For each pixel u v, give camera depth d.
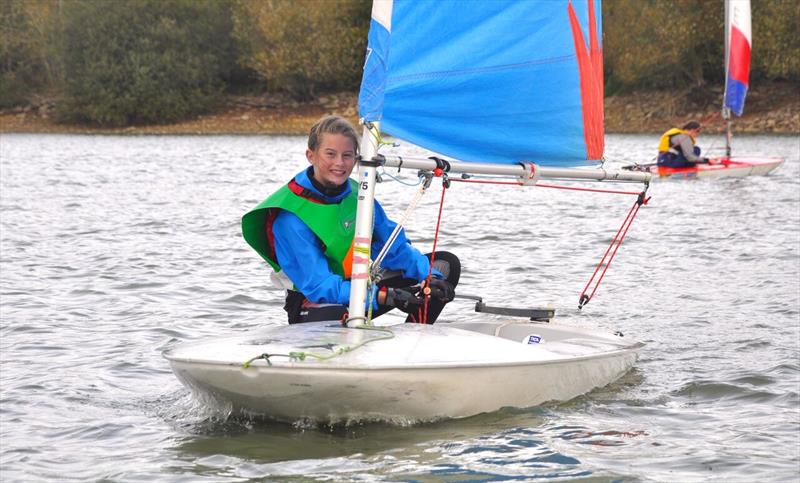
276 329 11.03
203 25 117.19
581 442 10.12
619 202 37.69
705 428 10.75
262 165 62.00
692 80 98.19
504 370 10.52
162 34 116.69
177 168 59.84
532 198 40.06
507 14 11.23
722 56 95.62
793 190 40.16
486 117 11.35
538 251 25.34
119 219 33.19
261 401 10.16
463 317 17.17
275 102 117.19
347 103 114.56
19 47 122.31
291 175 53.75
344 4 110.94
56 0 121.62
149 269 22.69
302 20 109.38
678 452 9.89
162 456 9.76
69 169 59.22
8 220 32.94
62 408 11.72
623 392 12.20
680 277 21.16
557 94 11.75
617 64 98.00
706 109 95.00
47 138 101.69
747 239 26.62
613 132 95.00
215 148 82.00
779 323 16.36
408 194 42.72
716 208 34.56
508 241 27.20
